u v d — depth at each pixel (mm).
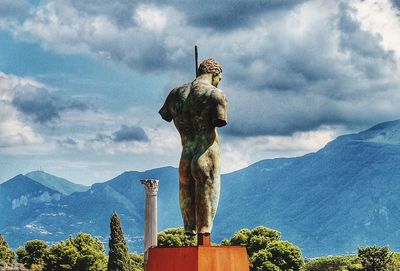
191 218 13438
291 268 110625
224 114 13219
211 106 13258
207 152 13250
